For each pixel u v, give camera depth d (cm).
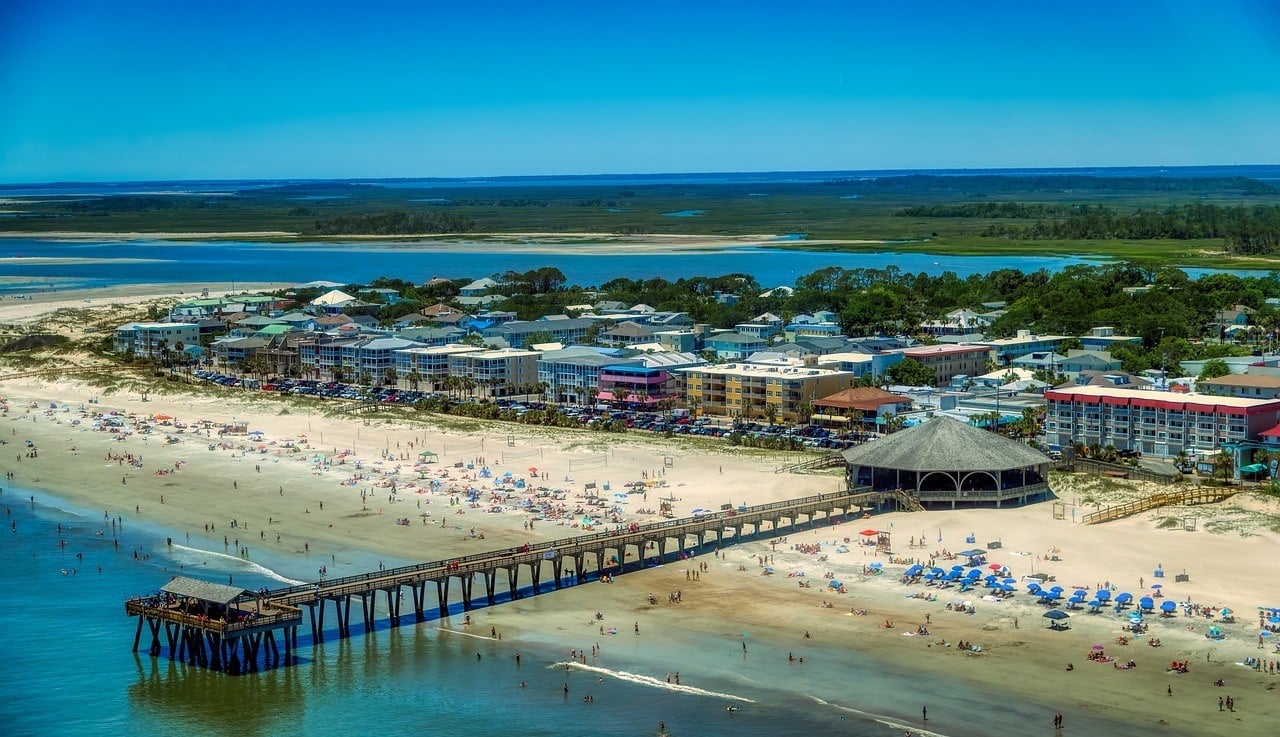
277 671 15775
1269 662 15038
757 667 15450
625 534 19525
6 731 14188
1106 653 15475
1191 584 17662
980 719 13825
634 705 14488
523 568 19725
